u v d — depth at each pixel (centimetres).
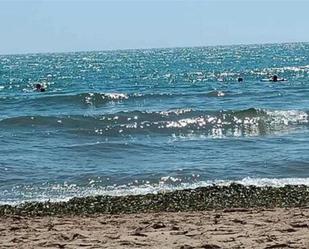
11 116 4150
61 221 1374
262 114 3866
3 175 2198
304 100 5150
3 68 15638
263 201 1691
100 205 1675
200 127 3644
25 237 1080
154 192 1883
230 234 1027
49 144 2988
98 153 2712
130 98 5397
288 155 2548
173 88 7044
